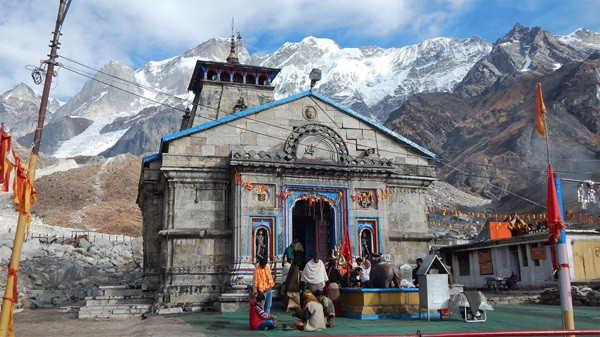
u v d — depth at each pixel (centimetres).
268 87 3603
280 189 2375
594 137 12625
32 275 3331
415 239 2608
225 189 2402
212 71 3559
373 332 1379
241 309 2077
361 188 2511
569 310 1012
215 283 2283
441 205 9575
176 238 2294
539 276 3156
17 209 1132
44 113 1216
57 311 2438
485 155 13875
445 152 16050
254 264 2259
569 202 8081
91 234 7212
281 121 2531
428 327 1473
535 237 3169
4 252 3800
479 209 10012
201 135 2427
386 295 1734
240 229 2264
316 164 2416
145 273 2644
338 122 2614
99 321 1886
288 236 2347
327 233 2573
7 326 1057
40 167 13662
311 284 1770
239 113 2472
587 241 3017
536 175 11662
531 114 15088
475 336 813
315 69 2603
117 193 10869
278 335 1352
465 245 3884
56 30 1301
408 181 2666
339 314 1816
